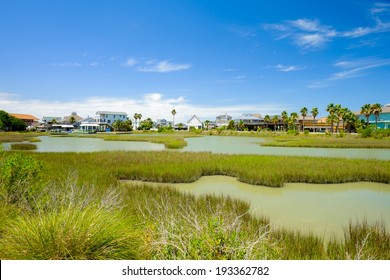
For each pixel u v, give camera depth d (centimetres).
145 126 11431
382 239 668
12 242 436
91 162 2077
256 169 1770
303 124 9844
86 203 602
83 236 427
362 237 677
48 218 476
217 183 1623
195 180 1694
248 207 1012
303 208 1135
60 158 2266
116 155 2497
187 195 1175
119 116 11831
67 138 6425
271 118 10919
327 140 5259
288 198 1295
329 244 658
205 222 473
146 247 455
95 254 421
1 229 511
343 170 1722
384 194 1373
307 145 4191
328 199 1282
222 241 418
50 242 416
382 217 1024
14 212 606
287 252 570
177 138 5984
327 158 2311
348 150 3625
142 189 1200
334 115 8038
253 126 10938
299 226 923
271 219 997
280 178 1557
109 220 483
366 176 1673
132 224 581
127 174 1698
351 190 1459
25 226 459
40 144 4588
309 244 648
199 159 2262
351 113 7950
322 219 1000
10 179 724
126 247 450
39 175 831
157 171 1689
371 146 4000
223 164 1989
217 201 1019
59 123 11675
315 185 1573
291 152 3328
